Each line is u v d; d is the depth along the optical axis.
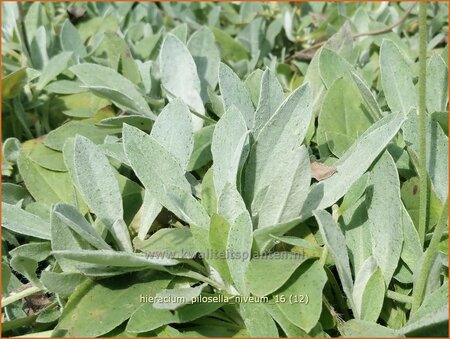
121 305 0.24
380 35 0.44
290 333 0.23
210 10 0.58
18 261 0.25
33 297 0.28
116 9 0.55
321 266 0.24
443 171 0.27
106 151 0.29
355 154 0.26
